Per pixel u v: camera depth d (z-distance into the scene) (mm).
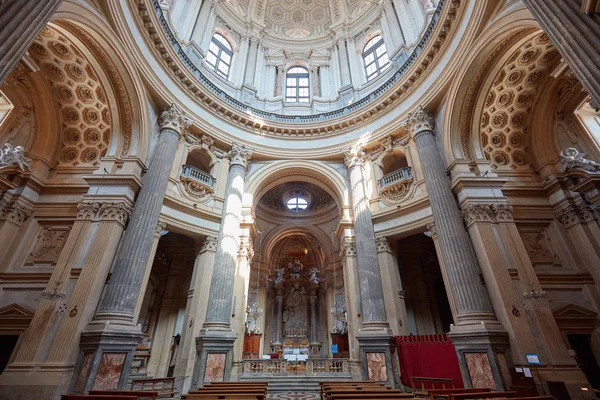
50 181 8719
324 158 12836
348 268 11039
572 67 3430
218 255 9852
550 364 6160
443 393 4234
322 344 17688
